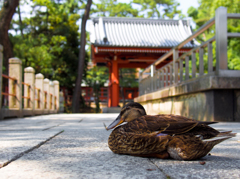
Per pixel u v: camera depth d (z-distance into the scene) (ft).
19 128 17.61
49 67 83.41
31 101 40.22
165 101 36.27
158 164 6.79
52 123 23.08
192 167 6.49
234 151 8.95
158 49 76.18
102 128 17.80
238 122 20.90
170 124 6.67
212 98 21.53
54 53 90.84
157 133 6.73
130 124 7.34
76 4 107.65
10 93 33.55
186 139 6.60
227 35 21.61
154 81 44.75
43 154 8.36
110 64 88.22
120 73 132.46
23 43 71.41
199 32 25.53
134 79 138.21
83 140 11.68
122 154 8.09
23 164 6.91
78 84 81.10
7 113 29.73
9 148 9.12
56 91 62.85
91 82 105.19
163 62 87.25
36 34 91.91
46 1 83.10
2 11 53.52
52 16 89.25
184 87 26.89
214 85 20.75
